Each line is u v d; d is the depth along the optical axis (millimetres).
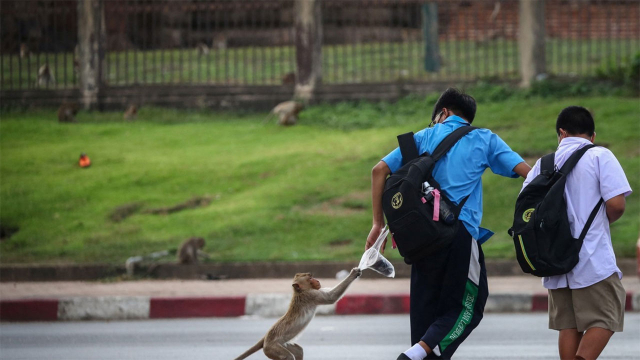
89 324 27969
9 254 36188
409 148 16109
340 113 53781
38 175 44250
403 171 15562
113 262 35219
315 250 35844
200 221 39000
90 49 55844
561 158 15242
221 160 46156
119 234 38000
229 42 73875
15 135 50125
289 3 64812
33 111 55594
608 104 50312
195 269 34656
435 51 63219
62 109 52969
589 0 57000
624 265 33594
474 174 15805
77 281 34250
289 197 40812
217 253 35844
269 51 72312
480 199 15945
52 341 24312
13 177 43875
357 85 55812
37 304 29125
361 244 36250
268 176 43844
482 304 15680
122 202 41219
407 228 15070
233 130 51656
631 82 54312
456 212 15375
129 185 43031
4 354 22156
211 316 29406
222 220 38969
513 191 40281
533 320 27297
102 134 50844
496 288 30641
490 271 34094
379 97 55719
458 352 21625
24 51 68438
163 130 51688
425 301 15773
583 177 14844
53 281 34375
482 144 15977
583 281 14570
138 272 34688
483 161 15930
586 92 53844
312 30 55594
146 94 56094
